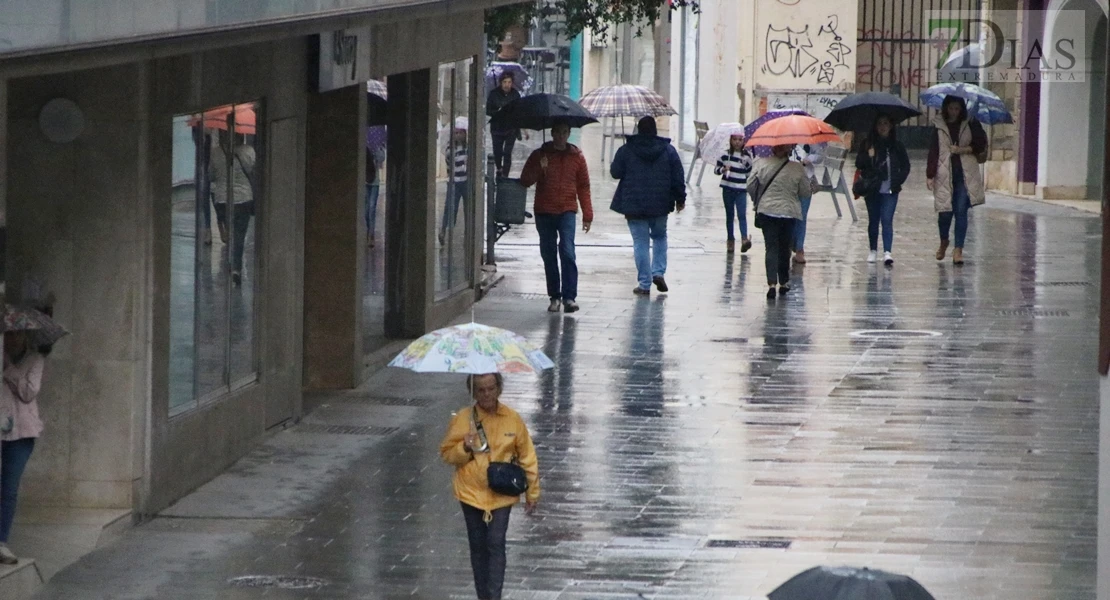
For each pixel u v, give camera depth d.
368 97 48.34
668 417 40.31
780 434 38.50
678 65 154.00
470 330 25.70
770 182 58.12
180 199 32.72
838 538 30.16
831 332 52.12
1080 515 31.58
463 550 29.67
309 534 30.69
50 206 30.67
